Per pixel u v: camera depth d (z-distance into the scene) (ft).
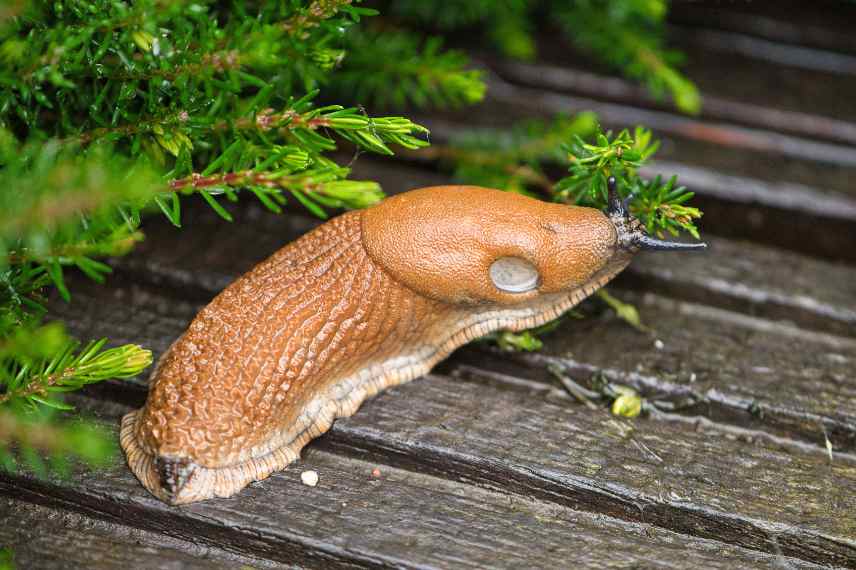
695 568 1.07
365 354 1.10
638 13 1.30
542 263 1.08
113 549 1.06
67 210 0.94
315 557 1.06
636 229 1.09
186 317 1.18
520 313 1.12
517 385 1.17
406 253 1.08
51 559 1.05
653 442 1.12
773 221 1.30
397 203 1.09
